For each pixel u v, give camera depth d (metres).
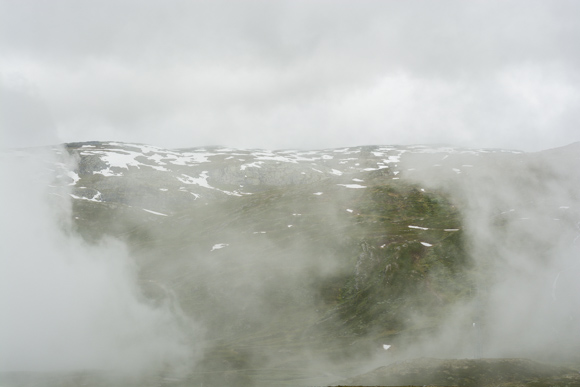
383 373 95.25
